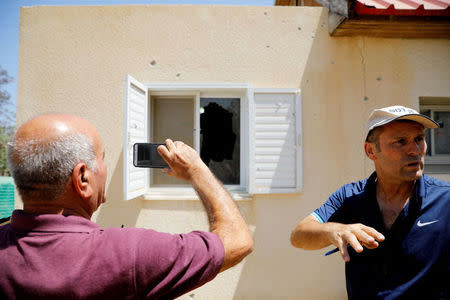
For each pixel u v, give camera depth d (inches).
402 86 124.5
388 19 109.4
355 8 106.5
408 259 47.7
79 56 120.5
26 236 30.6
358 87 124.0
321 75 123.8
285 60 123.3
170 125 129.3
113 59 121.0
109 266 29.1
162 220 118.2
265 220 119.4
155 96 129.2
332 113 123.3
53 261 28.9
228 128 128.6
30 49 120.0
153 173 126.3
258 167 119.5
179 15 122.2
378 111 52.6
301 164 119.6
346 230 44.3
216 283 116.8
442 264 45.9
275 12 123.5
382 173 54.0
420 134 51.4
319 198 121.0
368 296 49.5
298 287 117.9
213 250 31.8
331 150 122.3
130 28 121.5
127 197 103.0
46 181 31.5
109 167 118.4
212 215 36.3
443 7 105.4
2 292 28.0
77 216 33.3
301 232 55.2
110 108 120.0
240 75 122.4
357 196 57.5
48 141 31.6
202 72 121.9
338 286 118.3
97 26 121.0
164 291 29.7
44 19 120.4
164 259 30.0
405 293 46.5
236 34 122.6
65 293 27.7
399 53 125.0
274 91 120.6
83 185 33.2
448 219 46.9
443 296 45.2
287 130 120.6
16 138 32.3
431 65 125.3
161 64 121.6
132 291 29.2
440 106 135.4
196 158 38.9
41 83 119.7
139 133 115.1
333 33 121.5
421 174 51.1
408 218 49.3
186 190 123.0
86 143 33.9
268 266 118.1
